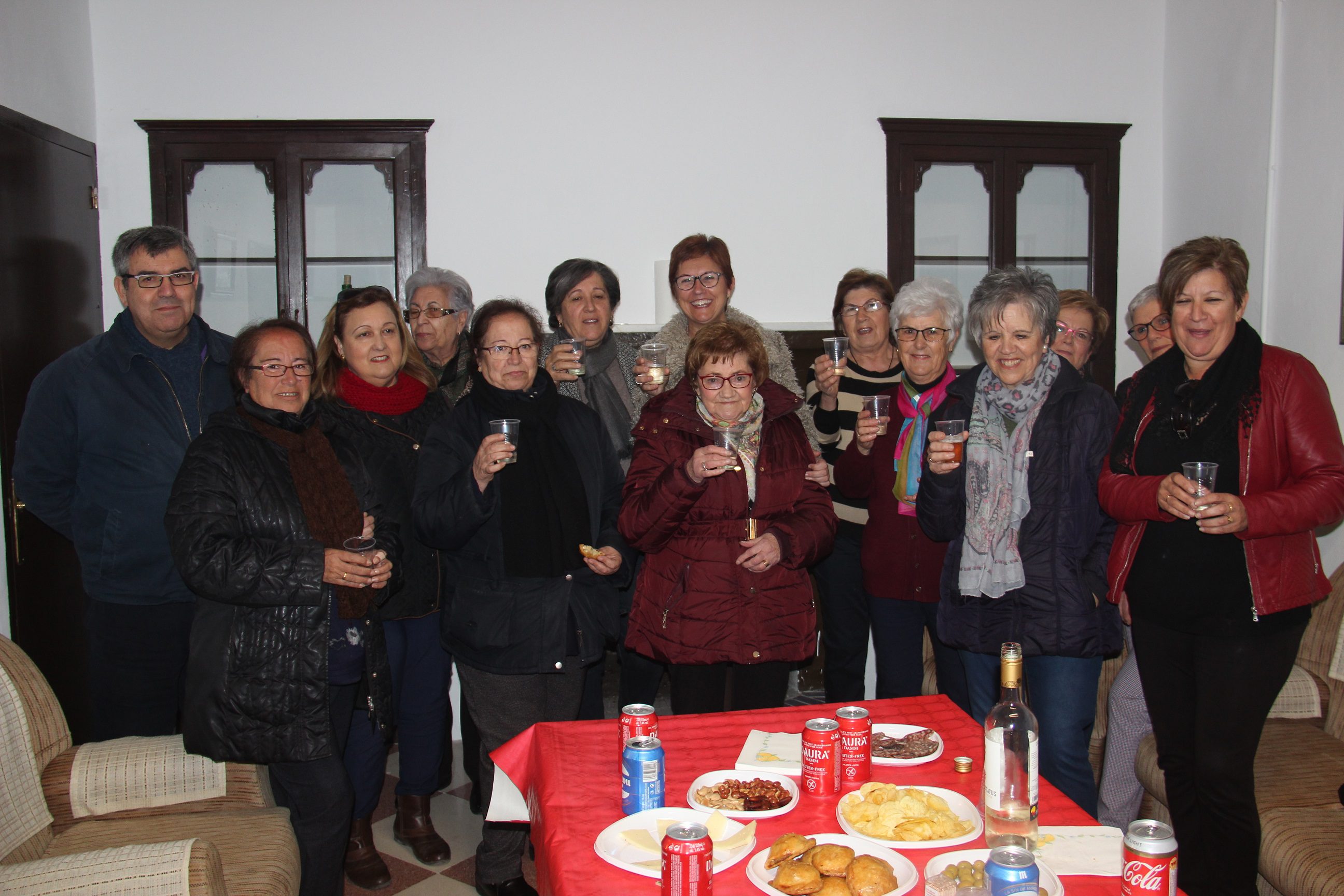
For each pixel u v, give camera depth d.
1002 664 1.33
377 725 2.14
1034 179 4.36
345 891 2.56
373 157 3.97
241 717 1.93
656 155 4.13
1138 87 4.37
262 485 2.00
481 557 2.27
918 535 2.60
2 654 2.01
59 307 3.50
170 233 2.45
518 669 2.23
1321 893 1.85
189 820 2.04
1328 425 1.91
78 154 3.66
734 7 4.13
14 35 3.25
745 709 2.29
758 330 2.82
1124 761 2.54
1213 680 1.96
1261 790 2.19
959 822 1.35
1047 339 2.12
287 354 2.05
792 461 2.31
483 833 2.43
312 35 3.92
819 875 1.20
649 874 1.25
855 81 4.21
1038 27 4.30
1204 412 1.99
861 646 3.00
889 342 3.00
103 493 2.48
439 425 2.36
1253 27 3.72
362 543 1.95
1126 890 1.12
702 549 2.22
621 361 3.08
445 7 3.98
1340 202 3.26
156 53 3.85
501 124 4.04
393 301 2.55
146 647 2.52
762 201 4.20
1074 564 2.06
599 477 2.46
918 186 4.26
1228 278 1.95
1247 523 1.85
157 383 2.52
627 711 1.52
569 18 4.05
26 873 1.56
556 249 4.09
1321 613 2.56
